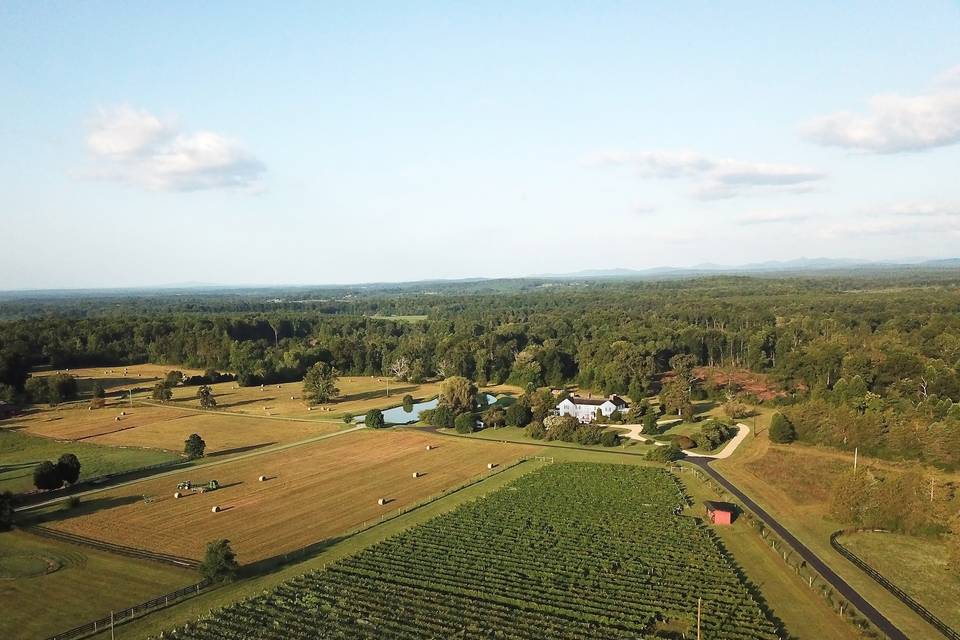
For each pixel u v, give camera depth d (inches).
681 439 5201.8
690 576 2832.2
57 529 3415.4
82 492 4057.6
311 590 2709.2
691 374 7421.3
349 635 2359.7
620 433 5723.4
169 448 5182.1
